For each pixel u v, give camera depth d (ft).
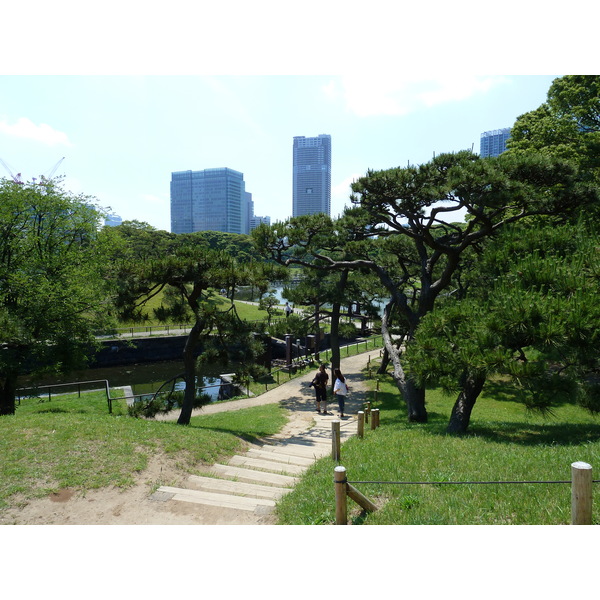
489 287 51.13
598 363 34.91
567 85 84.53
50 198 76.07
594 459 29.71
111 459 33.55
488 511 23.29
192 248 57.93
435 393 85.76
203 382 114.93
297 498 28.37
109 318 79.46
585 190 50.83
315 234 70.13
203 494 29.84
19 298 70.90
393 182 55.98
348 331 103.19
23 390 72.69
